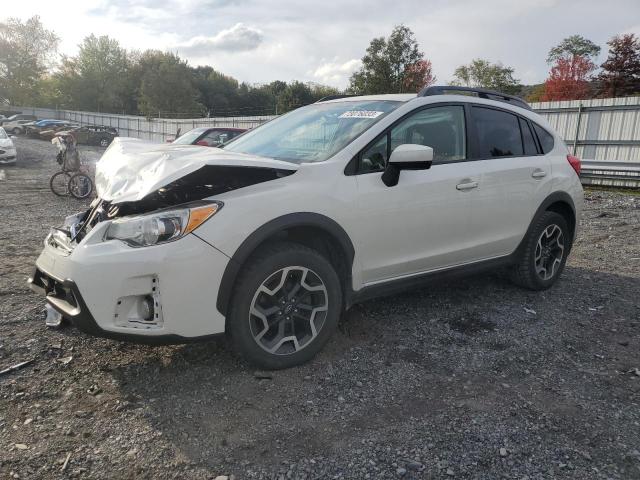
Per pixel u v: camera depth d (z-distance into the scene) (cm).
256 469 231
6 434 250
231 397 287
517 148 452
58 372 308
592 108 1455
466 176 394
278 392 293
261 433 257
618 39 3288
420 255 376
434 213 374
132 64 7344
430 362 335
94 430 255
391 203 349
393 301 440
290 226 303
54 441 246
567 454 246
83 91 7050
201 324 284
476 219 405
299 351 317
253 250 296
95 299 268
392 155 330
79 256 272
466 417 274
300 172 318
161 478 224
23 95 6888
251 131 451
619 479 229
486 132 427
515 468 236
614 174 1378
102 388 292
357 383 305
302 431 260
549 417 277
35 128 3959
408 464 236
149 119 4181
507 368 331
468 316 413
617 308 443
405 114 371
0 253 586
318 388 299
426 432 261
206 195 305
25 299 425
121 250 271
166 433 254
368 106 397
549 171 467
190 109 5309
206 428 260
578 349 362
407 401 289
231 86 8431
